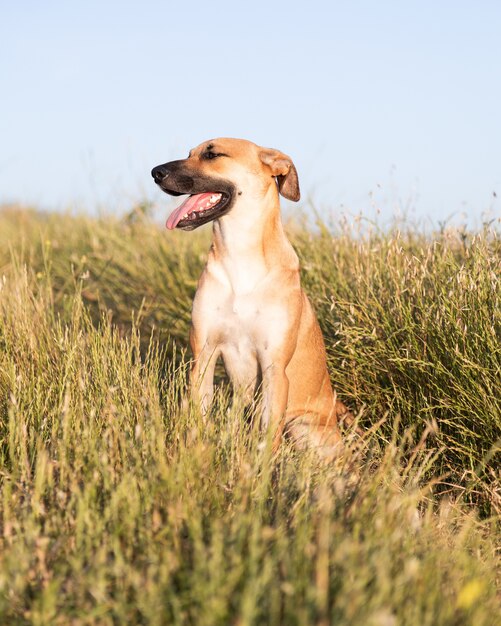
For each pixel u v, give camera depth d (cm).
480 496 392
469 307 430
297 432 450
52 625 227
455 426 420
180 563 246
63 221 941
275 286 439
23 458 314
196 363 439
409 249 572
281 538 247
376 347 471
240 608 219
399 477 352
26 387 382
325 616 216
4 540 270
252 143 453
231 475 311
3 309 462
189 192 443
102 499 288
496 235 492
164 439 334
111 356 402
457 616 239
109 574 247
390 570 245
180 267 682
